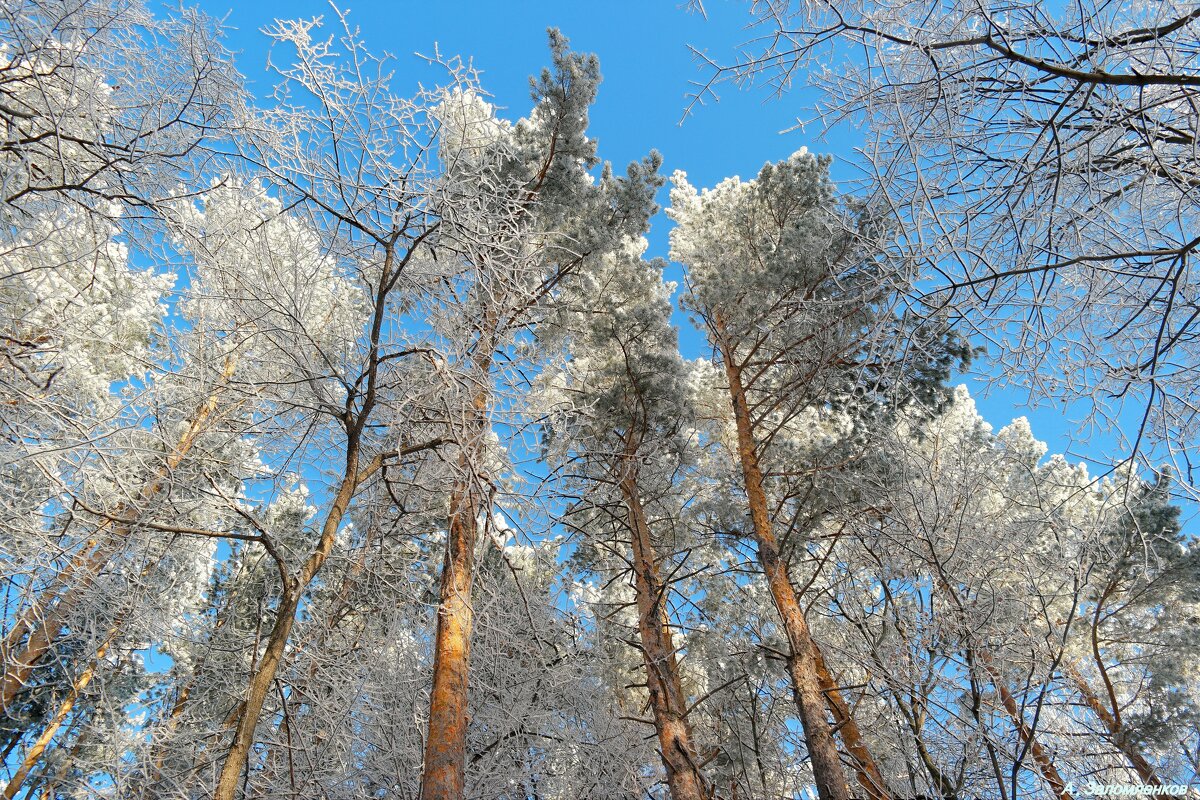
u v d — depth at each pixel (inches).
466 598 245.6
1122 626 430.9
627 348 407.8
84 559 212.4
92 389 226.4
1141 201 147.9
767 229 452.1
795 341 370.6
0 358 177.6
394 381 214.2
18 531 187.2
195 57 187.2
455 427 207.2
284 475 238.4
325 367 208.7
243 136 192.4
